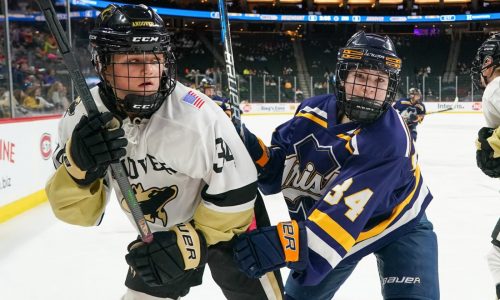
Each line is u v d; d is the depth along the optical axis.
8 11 5.26
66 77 6.58
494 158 2.07
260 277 1.60
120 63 1.41
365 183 1.60
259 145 1.94
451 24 26.91
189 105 1.51
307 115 1.88
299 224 1.53
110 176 1.65
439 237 3.88
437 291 1.80
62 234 4.08
